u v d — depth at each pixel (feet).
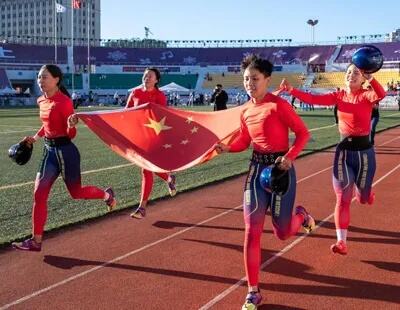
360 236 21.77
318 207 27.22
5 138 63.67
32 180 34.78
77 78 214.48
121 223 23.97
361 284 16.55
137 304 15.07
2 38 308.81
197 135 22.72
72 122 18.72
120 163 42.80
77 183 19.99
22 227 23.03
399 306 14.89
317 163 43.60
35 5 398.83
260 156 15.38
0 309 14.73
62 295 15.74
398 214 25.44
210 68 229.25
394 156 47.29
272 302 15.20
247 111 15.55
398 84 168.04
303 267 18.06
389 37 232.12
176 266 18.20
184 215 25.39
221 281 16.80
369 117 19.34
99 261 18.74
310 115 114.73
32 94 216.74
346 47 219.82
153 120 23.66
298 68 216.74
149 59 231.09
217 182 34.32
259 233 14.84
